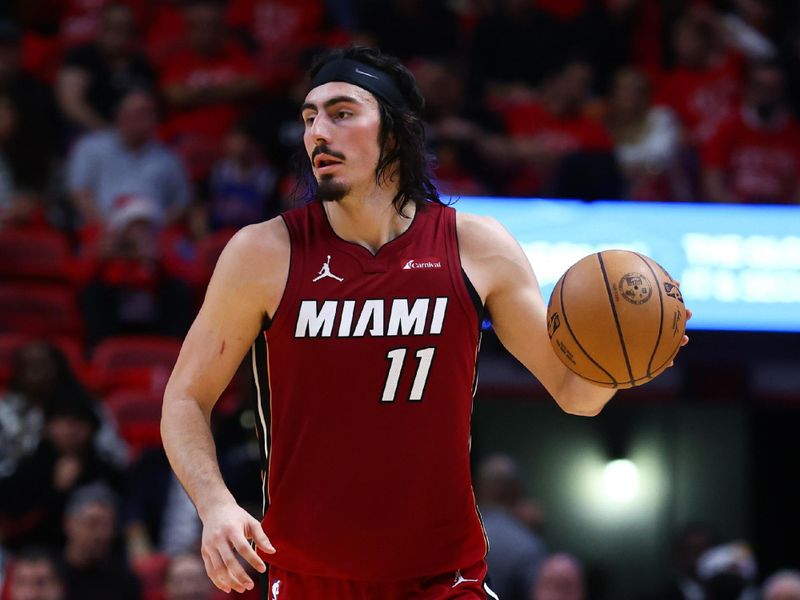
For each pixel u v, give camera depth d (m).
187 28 36.66
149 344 29.06
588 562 31.22
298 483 10.56
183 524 24.83
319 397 10.50
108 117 34.97
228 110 35.38
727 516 31.34
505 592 22.64
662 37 37.28
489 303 11.02
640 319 10.11
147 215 29.86
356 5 39.47
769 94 34.03
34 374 24.78
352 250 10.68
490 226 11.02
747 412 31.34
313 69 11.15
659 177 33.12
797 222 28.62
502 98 35.81
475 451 31.33
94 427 24.58
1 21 38.66
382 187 10.77
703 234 28.66
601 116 34.69
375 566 10.55
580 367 10.31
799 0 40.16
